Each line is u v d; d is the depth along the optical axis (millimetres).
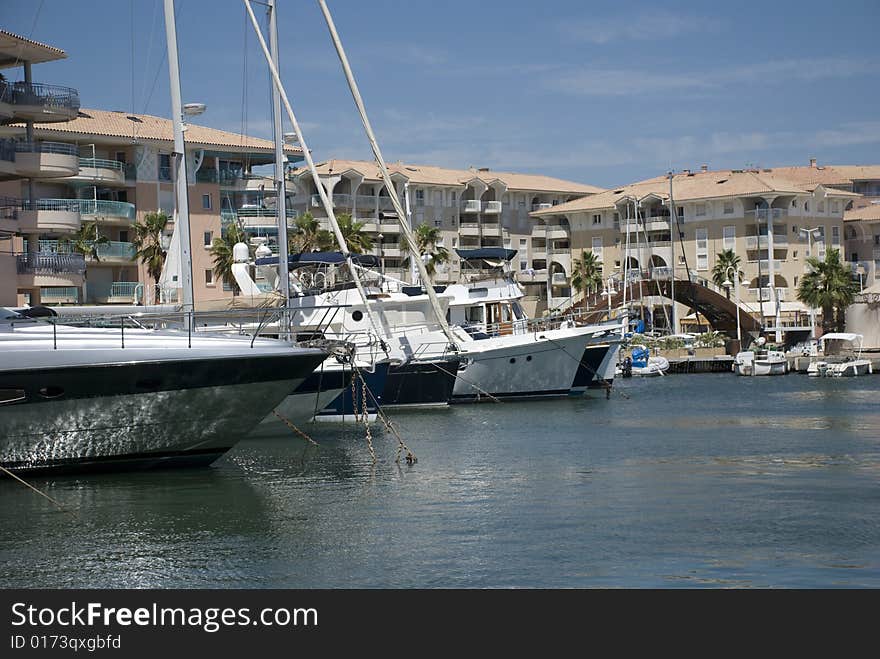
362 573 18734
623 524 21938
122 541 20906
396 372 45344
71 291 65812
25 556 19969
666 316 101000
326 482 26859
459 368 47219
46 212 51688
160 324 32656
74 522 22344
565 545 20281
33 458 25953
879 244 116250
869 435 37062
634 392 60625
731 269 104438
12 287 38656
